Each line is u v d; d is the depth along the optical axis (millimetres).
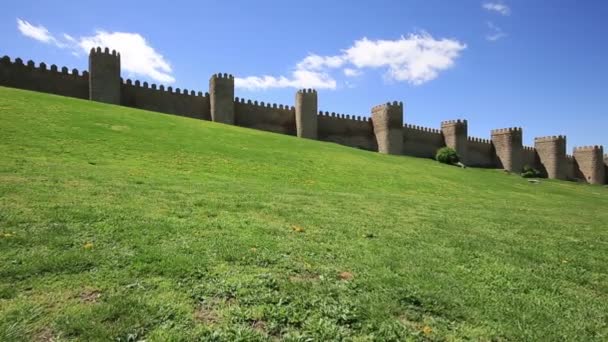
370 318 5953
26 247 7500
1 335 4793
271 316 5785
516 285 8031
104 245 7992
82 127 33219
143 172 21969
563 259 10539
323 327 5578
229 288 6520
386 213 16172
